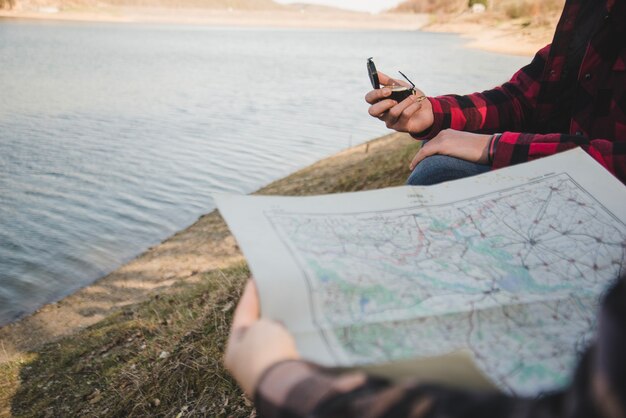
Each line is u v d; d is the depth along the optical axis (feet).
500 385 1.96
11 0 321.52
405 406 1.44
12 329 15.72
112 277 19.04
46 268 20.31
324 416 1.52
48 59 99.45
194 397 7.41
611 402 1.09
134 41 162.61
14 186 30.01
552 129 4.59
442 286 2.35
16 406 10.30
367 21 448.24
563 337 2.16
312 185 24.94
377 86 4.75
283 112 54.13
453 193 3.04
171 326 10.78
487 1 278.67
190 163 34.96
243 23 385.29
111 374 9.86
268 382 1.67
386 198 2.94
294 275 2.21
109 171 33.04
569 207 2.89
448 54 122.52
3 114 50.01
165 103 58.90
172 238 22.70
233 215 2.54
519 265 2.53
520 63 100.07
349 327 2.07
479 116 4.58
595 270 2.52
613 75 3.97
